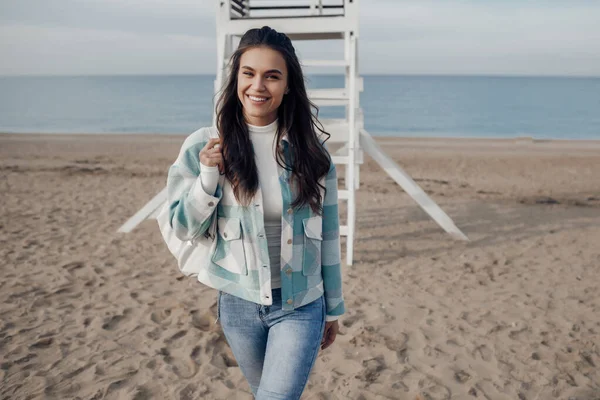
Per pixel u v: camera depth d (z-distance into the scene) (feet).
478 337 13.08
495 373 11.26
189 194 5.36
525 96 231.30
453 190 34.40
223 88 5.71
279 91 5.46
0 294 15.34
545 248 21.54
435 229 24.27
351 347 12.39
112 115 139.23
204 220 5.42
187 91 271.49
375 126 118.52
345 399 10.11
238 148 5.48
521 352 12.29
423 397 10.13
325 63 18.24
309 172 5.62
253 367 6.15
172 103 185.26
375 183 36.70
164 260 19.26
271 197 5.66
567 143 69.26
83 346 12.14
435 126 118.73
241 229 5.64
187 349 12.14
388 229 24.20
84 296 15.51
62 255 19.52
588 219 26.68
